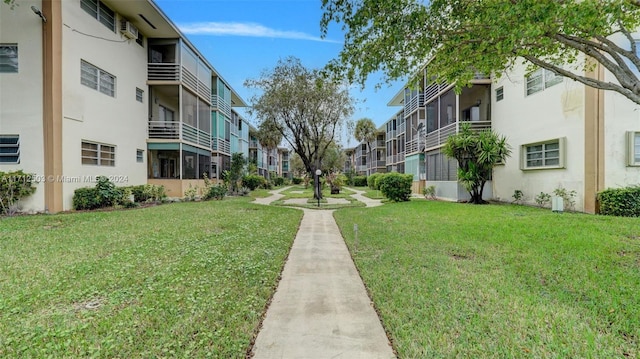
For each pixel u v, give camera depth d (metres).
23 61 9.90
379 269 4.54
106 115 12.27
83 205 10.72
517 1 3.85
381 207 12.58
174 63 15.52
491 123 14.45
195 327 2.92
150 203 13.57
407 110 24.12
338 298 3.64
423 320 2.99
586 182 9.66
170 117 18.03
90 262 4.86
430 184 18.55
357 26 4.97
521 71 12.32
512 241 6.00
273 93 16.92
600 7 3.64
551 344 2.55
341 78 5.80
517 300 3.39
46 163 9.91
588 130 9.59
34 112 9.91
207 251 5.56
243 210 11.70
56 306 3.38
